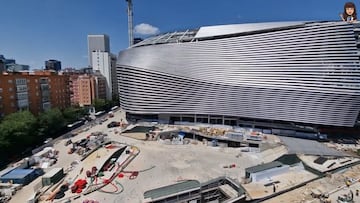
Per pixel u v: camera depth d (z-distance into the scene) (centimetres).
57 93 12356
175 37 11731
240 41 9875
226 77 9994
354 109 8650
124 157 7588
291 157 6769
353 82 8494
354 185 5316
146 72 11206
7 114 9112
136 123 11819
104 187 5659
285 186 5312
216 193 5272
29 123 8475
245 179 5678
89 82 17762
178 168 6800
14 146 7825
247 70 9706
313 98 8900
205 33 10669
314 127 9344
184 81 10638
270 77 9369
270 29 9619
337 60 8575
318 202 4672
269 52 9400
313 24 8981
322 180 5612
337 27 8544
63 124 10644
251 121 10219
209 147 8719
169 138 9756
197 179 6106
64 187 5538
